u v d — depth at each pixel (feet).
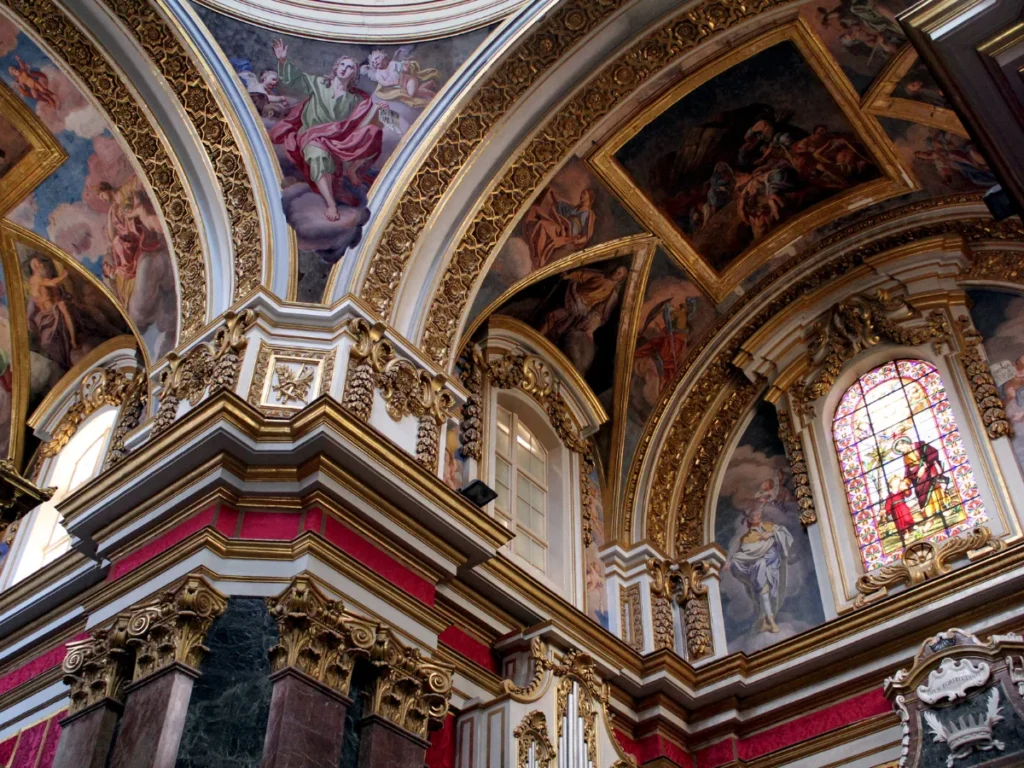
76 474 47.39
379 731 29.86
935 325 47.34
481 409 44.52
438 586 37.11
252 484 32.86
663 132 45.21
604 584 46.60
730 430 51.60
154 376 38.88
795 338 50.98
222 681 29.07
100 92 41.50
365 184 41.65
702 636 46.03
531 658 37.65
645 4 41.70
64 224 45.06
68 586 38.60
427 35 43.45
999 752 34.83
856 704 40.73
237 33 42.22
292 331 37.29
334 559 31.60
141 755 27.14
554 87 42.98
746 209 48.91
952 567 41.14
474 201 42.63
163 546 32.76
